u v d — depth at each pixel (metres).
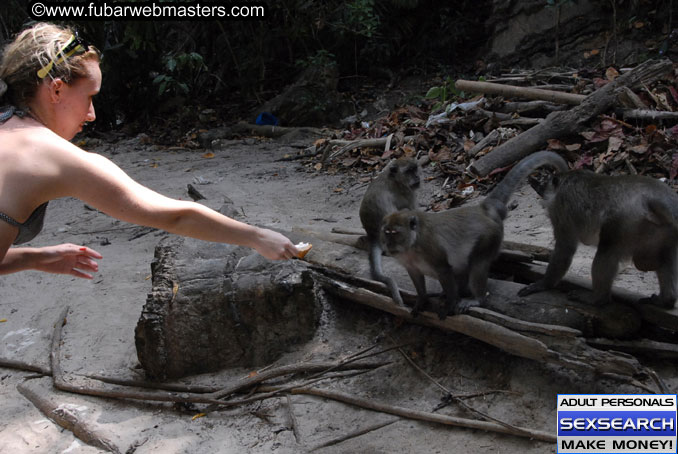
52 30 3.09
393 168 6.55
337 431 4.27
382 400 4.48
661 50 11.52
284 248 3.21
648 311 4.12
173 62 14.76
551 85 10.30
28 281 7.23
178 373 5.12
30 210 2.88
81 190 2.90
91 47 3.20
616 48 12.23
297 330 5.17
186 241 5.61
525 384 4.25
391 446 4.02
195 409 4.75
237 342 5.15
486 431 4.00
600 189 4.18
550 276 4.47
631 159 7.70
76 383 5.16
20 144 2.84
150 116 16.44
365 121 13.44
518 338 4.11
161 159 12.96
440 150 9.45
